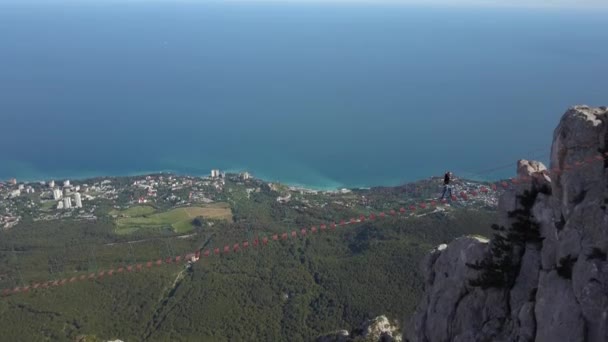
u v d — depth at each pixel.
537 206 32.78
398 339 48.22
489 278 32.12
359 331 51.41
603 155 30.00
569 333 25.12
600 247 26.59
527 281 31.00
